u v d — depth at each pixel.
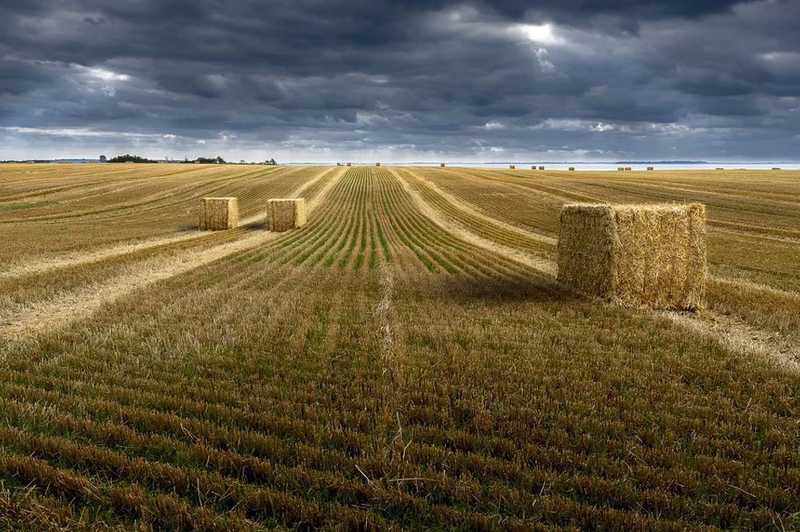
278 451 4.69
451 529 3.75
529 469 4.51
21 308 10.66
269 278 14.46
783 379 6.76
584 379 6.71
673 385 6.55
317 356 7.58
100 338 8.27
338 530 3.70
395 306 10.98
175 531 3.70
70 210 36.03
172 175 63.41
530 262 18.53
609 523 3.79
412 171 74.69
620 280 11.37
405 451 4.72
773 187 46.59
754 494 4.21
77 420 5.15
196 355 7.54
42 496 4.01
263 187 52.34
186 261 17.69
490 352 7.79
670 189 46.12
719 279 14.79
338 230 28.05
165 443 4.82
